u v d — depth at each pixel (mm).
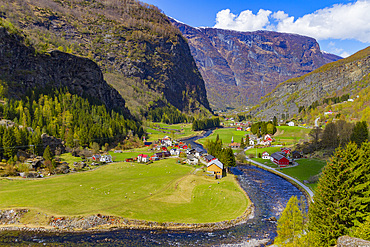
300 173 112562
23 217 65625
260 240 58062
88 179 98062
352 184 43062
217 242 57344
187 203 78062
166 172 112250
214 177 106562
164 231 62156
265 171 123188
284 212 47219
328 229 41656
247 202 80312
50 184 88812
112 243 56375
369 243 29000
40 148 119250
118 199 77938
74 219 64750
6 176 94938
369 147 50719
